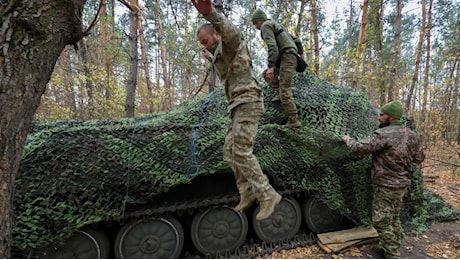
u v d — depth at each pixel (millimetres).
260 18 3098
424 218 3686
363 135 3383
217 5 4070
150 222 2566
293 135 3006
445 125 10305
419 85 11117
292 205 3170
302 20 7164
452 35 12727
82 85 7867
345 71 7426
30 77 1267
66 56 7965
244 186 1750
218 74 1864
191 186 2818
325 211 3355
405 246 3125
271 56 2883
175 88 11805
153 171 2355
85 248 2316
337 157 3141
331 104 3512
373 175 2900
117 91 7656
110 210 2217
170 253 2639
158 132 2514
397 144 2742
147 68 10133
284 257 2906
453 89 11250
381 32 10281
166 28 9398
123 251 2475
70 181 2105
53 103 7434
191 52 8477
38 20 1258
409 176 2869
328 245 3002
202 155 2537
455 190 5164
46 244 2047
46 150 2109
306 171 3023
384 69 9805
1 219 1268
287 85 2984
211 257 2822
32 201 2016
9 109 1210
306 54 7160
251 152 1704
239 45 1696
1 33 1178
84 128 2385
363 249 3033
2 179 1239
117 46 8477
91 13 7000
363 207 3240
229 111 1802
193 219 2775
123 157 2291
